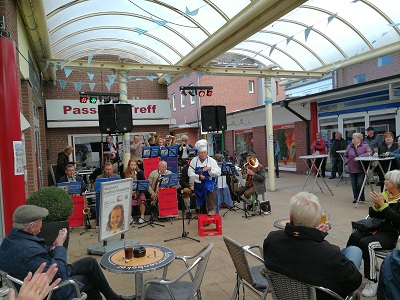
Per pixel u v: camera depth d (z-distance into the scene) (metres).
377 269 3.82
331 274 2.22
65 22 7.13
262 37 8.84
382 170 7.45
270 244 2.47
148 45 9.36
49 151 11.86
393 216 3.42
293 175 14.37
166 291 2.96
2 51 3.91
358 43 9.03
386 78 9.32
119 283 4.16
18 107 4.04
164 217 7.07
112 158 10.15
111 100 11.36
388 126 10.55
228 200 7.74
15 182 3.95
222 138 20.94
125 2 6.64
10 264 2.51
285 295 2.44
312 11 7.61
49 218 3.56
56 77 11.88
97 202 6.61
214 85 23.73
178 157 9.39
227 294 3.74
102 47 9.73
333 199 8.61
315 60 10.20
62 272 2.63
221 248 5.27
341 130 12.36
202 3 6.58
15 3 5.30
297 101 13.11
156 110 12.78
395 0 7.13
